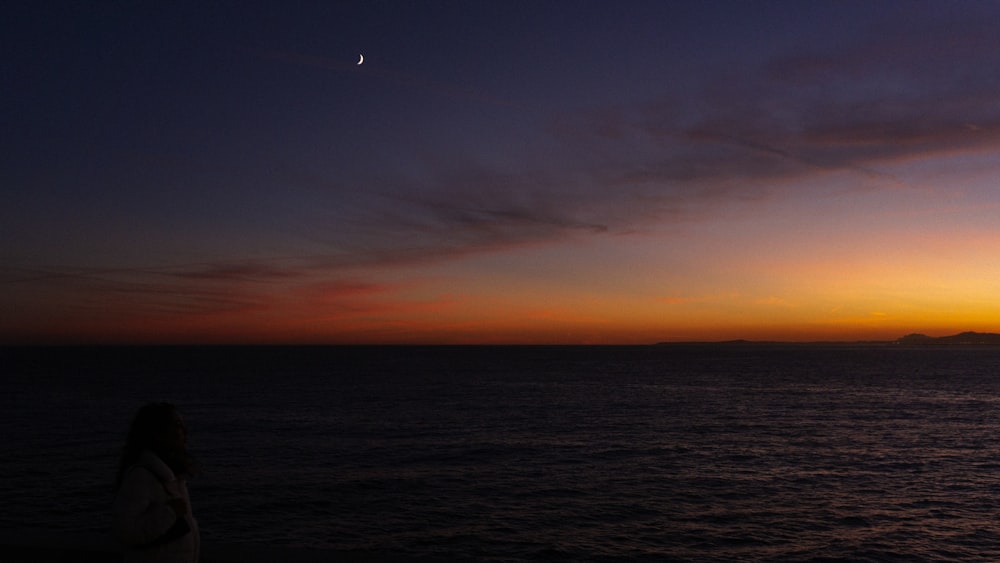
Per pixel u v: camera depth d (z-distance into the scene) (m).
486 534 19.05
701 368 138.12
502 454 32.12
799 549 17.80
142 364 162.88
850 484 25.61
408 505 22.14
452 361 191.50
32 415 49.72
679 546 18.06
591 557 17.14
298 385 83.94
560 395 68.06
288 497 23.11
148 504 3.19
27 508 21.75
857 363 168.00
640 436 38.38
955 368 135.50
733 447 34.41
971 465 29.59
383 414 49.91
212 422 44.66
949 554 17.44
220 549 4.37
